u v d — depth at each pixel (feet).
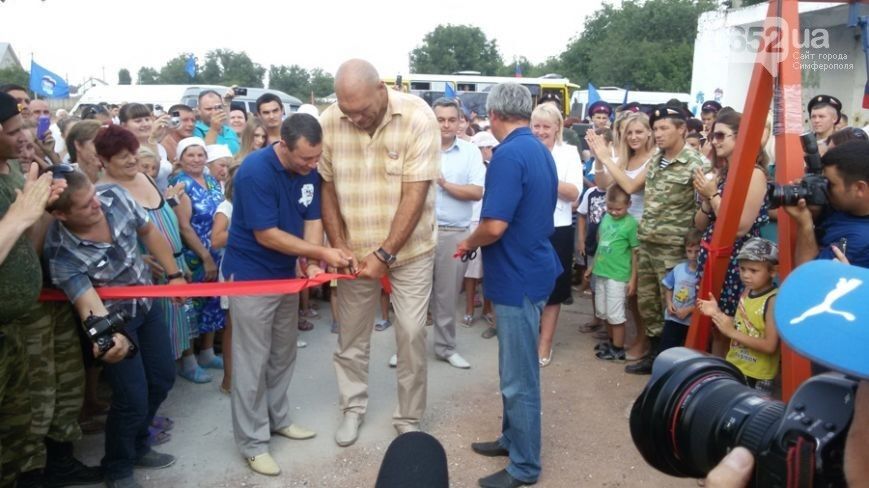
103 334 9.18
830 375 2.97
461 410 13.79
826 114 17.70
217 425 12.97
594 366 16.17
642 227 14.83
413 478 2.80
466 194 15.70
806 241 8.57
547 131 15.07
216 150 16.65
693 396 3.79
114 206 10.23
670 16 146.41
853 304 2.16
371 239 11.76
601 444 12.37
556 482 11.12
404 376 12.34
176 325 13.43
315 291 21.44
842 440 2.69
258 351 11.15
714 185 12.32
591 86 41.47
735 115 12.84
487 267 10.64
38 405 9.52
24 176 9.46
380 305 18.81
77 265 9.59
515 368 10.62
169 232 13.03
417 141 11.18
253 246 11.23
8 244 7.79
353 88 10.25
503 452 11.96
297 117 10.32
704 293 11.49
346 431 12.37
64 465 10.53
